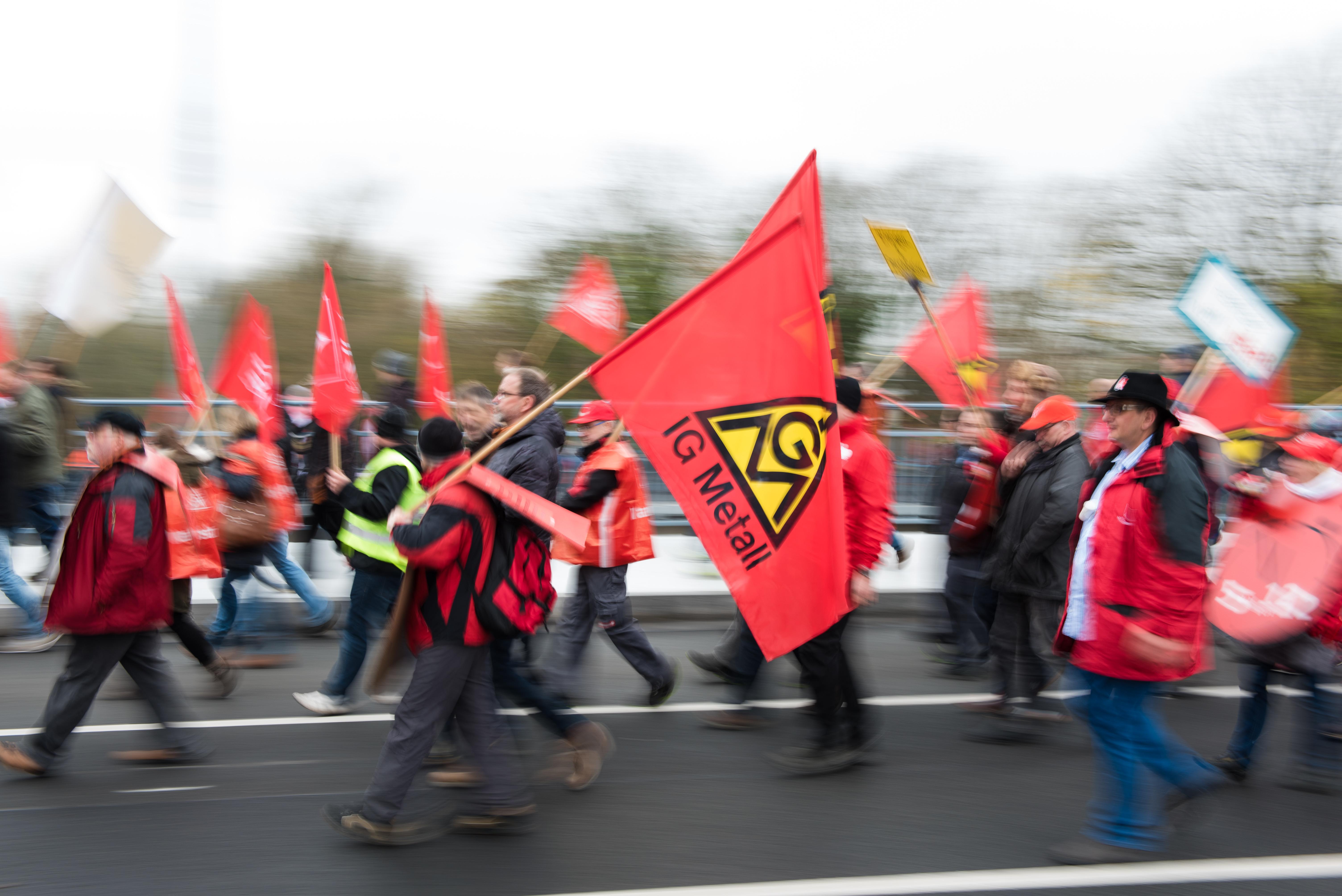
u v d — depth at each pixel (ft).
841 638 16.49
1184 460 12.64
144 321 47.37
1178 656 12.41
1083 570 13.38
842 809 14.80
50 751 15.33
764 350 13.88
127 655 15.88
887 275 64.75
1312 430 21.06
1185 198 66.03
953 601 22.61
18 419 25.82
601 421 19.29
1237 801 15.34
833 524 13.74
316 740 17.54
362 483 17.87
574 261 62.54
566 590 29.17
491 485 13.16
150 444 22.03
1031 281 67.72
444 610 13.15
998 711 19.07
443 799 14.96
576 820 14.26
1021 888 12.30
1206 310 19.43
